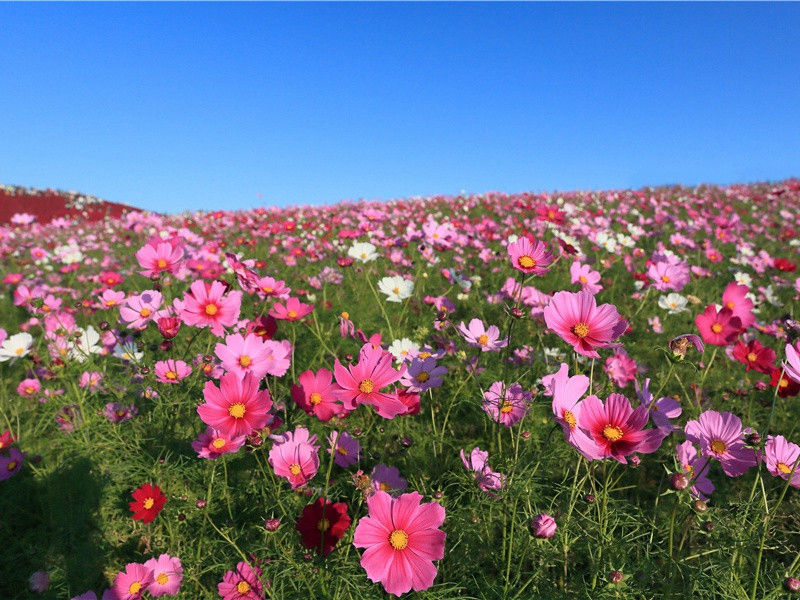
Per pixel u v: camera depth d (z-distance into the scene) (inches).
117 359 49.3
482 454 30.4
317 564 22.7
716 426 24.0
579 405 22.0
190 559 29.1
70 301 69.6
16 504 34.1
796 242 107.1
